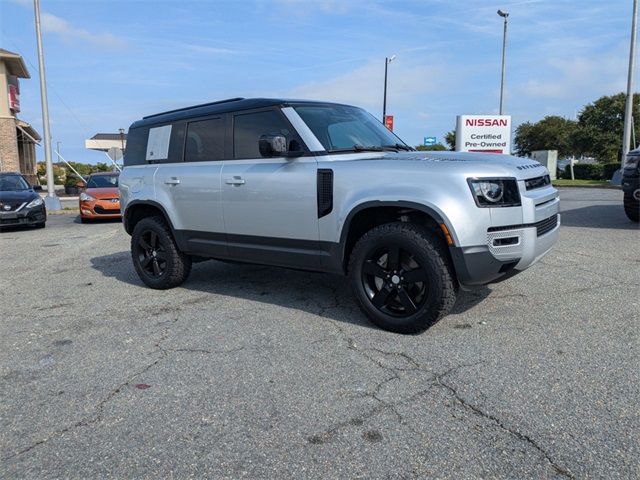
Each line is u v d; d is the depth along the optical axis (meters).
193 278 6.39
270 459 2.51
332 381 3.31
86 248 9.37
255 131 4.92
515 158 4.39
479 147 21.95
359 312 4.72
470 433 2.67
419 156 4.38
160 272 5.95
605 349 3.67
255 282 6.03
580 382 3.18
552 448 2.52
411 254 3.93
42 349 4.06
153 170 5.85
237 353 3.83
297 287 5.72
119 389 3.31
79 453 2.62
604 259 6.57
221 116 5.21
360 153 4.59
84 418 2.96
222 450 2.60
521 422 2.75
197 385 3.33
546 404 2.93
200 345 4.02
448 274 3.83
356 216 4.22
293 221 4.57
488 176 3.76
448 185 3.75
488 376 3.30
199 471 2.44
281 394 3.16
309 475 2.38
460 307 4.71
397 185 3.93
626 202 9.68
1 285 6.40
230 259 5.29
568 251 7.13
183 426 2.84
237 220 5.01
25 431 2.84
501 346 3.79
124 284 6.26
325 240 4.38
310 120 4.70
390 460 2.47
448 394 3.09
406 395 3.09
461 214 3.70
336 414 2.90
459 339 3.95
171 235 5.73
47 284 6.39
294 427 2.79
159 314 4.89
